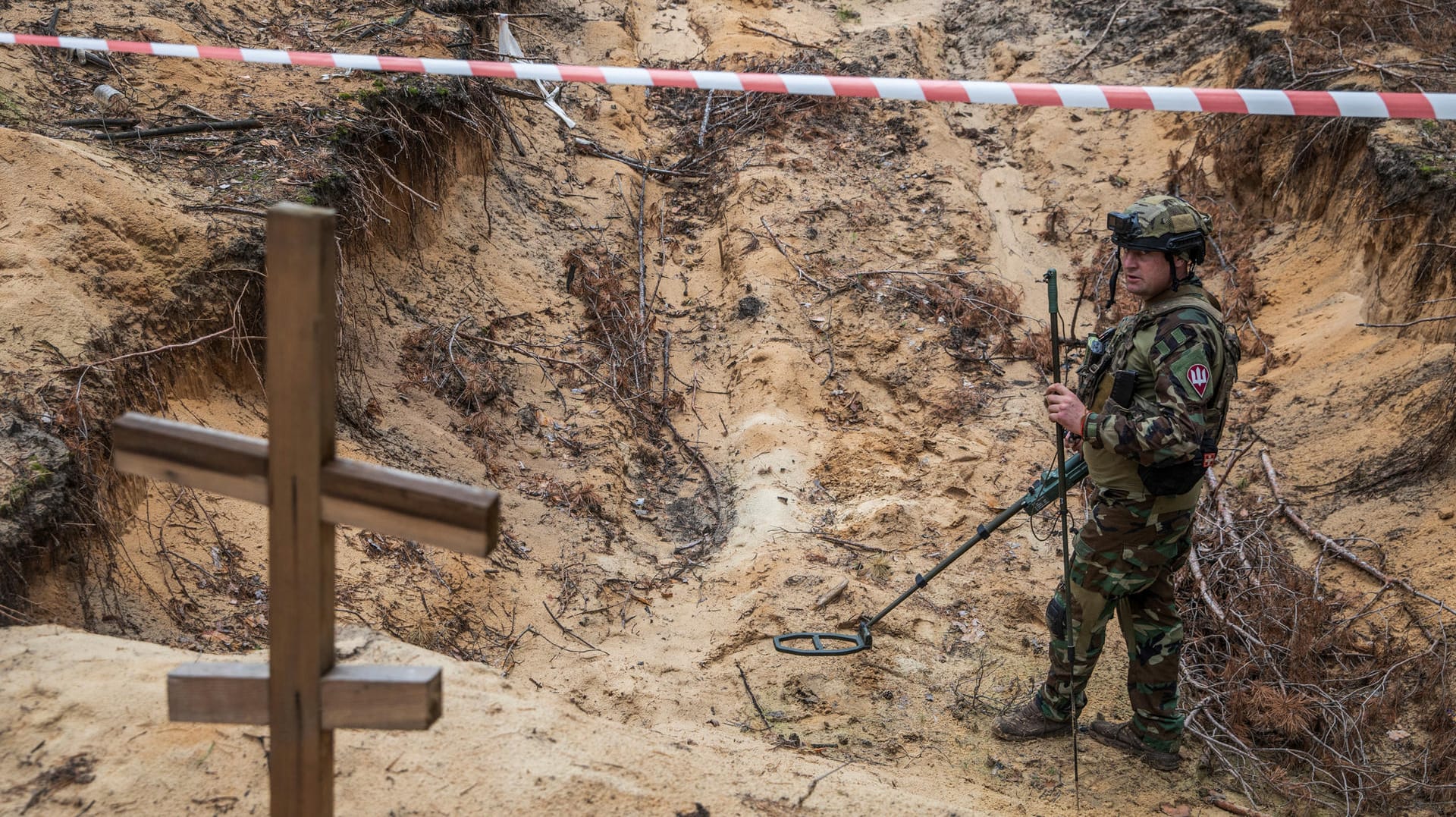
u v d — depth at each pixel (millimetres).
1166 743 4152
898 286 7883
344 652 3246
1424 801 4137
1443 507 5426
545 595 5023
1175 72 9758
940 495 6129
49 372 4066
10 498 3475
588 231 8133
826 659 4691
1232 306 7691
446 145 7262
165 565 3998
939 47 10883
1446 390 5863
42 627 3160
